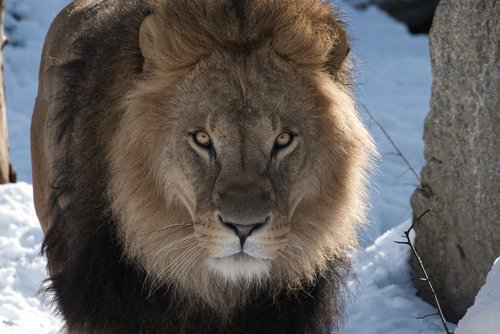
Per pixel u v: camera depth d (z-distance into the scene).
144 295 9.84
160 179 9.52
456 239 12.84
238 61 9.27
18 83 25.70
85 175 9.80
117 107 9.62
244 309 10.00
